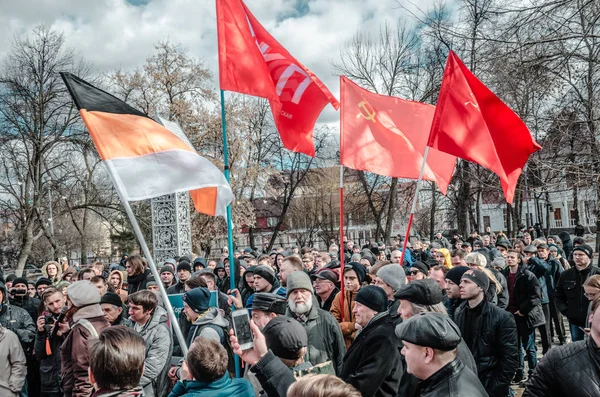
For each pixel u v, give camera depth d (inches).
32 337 255.8
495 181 521.7
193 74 1277.1
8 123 1131.3
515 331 195.2
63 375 185.5
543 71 372.5
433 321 109.2
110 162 166.2
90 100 172.2
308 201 1948.8
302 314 181.0
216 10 220.5
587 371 121.4
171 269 364.2
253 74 222.7
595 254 978.1
